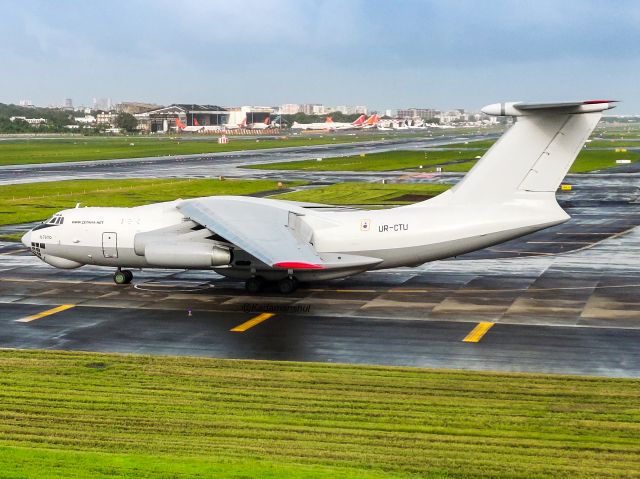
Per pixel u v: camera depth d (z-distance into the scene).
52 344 34.94
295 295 44.44
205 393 28.23
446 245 43.03
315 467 20.94
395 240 43.41
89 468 19.86
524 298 43.16
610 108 40.16
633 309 40.53
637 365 31.38
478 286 46.25
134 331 37.06
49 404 27.02
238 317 39.66
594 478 20.78
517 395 27.89
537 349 33.72
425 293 44.53
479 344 34.56
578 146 41.16
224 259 43.50
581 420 25.38
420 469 21.38
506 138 41.97
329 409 26.56
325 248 43.97
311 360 32.50
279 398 27.69
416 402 27.23
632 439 23.73
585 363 31.72
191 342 35.19
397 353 33.38
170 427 24.77
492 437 23.94
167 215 45.94
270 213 42.94
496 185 42.47
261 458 21.94
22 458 20.75
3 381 29.59
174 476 19.36
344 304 42.16
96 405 26.89
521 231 42.31
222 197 46.91
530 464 21.77
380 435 24.09
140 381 29.66
